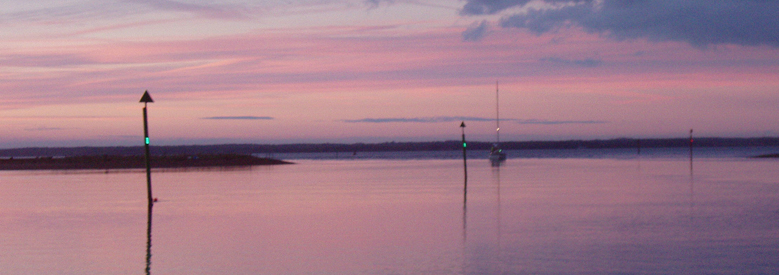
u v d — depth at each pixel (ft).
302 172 196.85
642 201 85.71
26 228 62.39
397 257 45.62
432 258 45.11
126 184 135.03
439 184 126.82
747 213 70.49
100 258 46.03
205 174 184.85
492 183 128.88
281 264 43.52
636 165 234.79
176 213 75.31
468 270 41.11
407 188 115.65
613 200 87.56
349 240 53.47
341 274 40.45
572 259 44.19
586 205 80.79
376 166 256.32
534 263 42.96
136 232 59.06
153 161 271.08
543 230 58.08
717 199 87.76
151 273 41.09
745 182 124.67
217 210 78.23
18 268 42.80
